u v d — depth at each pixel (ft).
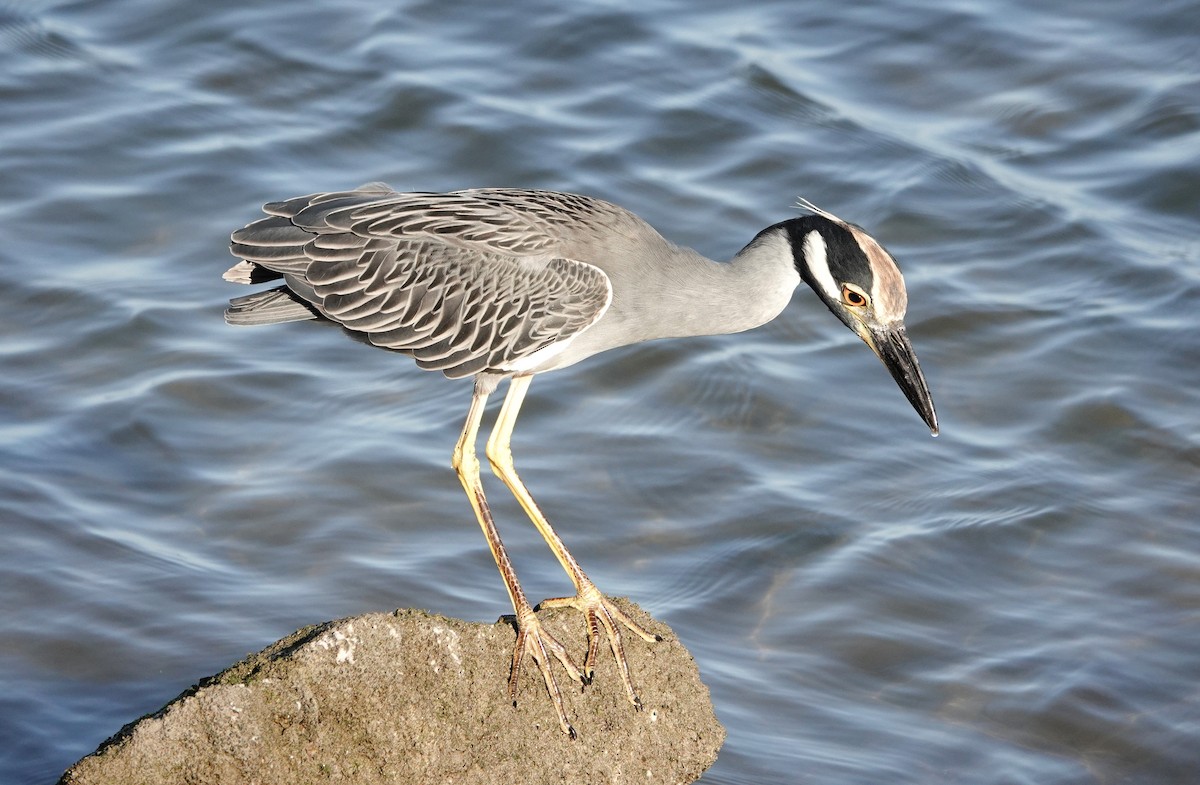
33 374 48.47
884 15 65.67
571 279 36.70
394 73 61.98
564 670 33.73
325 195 38.58
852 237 36.83
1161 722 37.96
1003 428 48.29
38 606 40.34
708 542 44.04
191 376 48.88
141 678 38.27
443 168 57.77
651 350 50.85
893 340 37.14
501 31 64.64
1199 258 54.44
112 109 59.82
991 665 39.78
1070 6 66.23
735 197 56.90
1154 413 48.37
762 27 65.26
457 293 37.22
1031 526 44.39
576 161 58.08
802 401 49.34
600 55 63.52
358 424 47.75
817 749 36.70
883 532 44.29
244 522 43.86
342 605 40.93
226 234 54.44
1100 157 59.11
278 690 30.07
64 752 35.99
